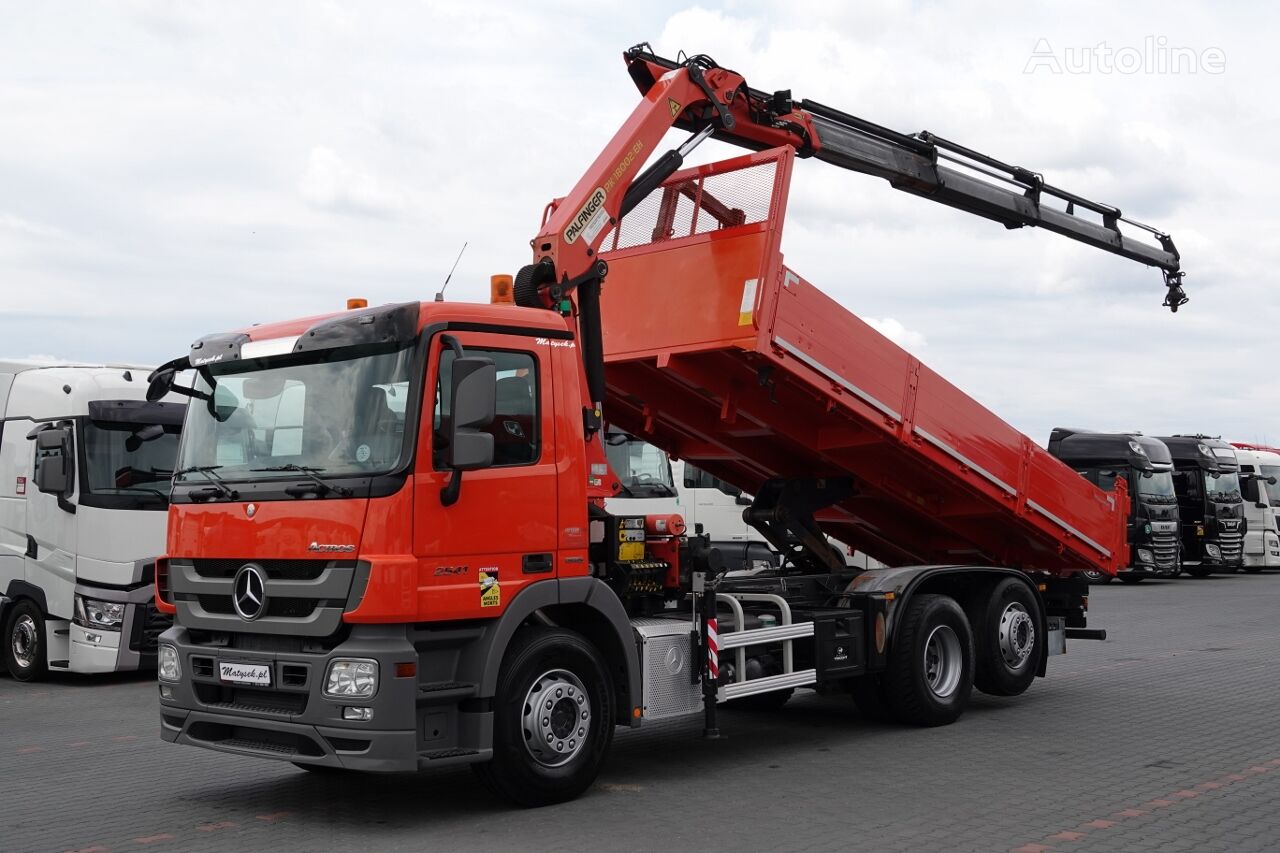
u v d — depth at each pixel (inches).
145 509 536.1
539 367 302.8
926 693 400.8
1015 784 315.6
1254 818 278.2
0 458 577.0
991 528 471.8
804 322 365.1
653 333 376.2
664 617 343.0
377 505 268.5
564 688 298.0
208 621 293.7
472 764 290.5
